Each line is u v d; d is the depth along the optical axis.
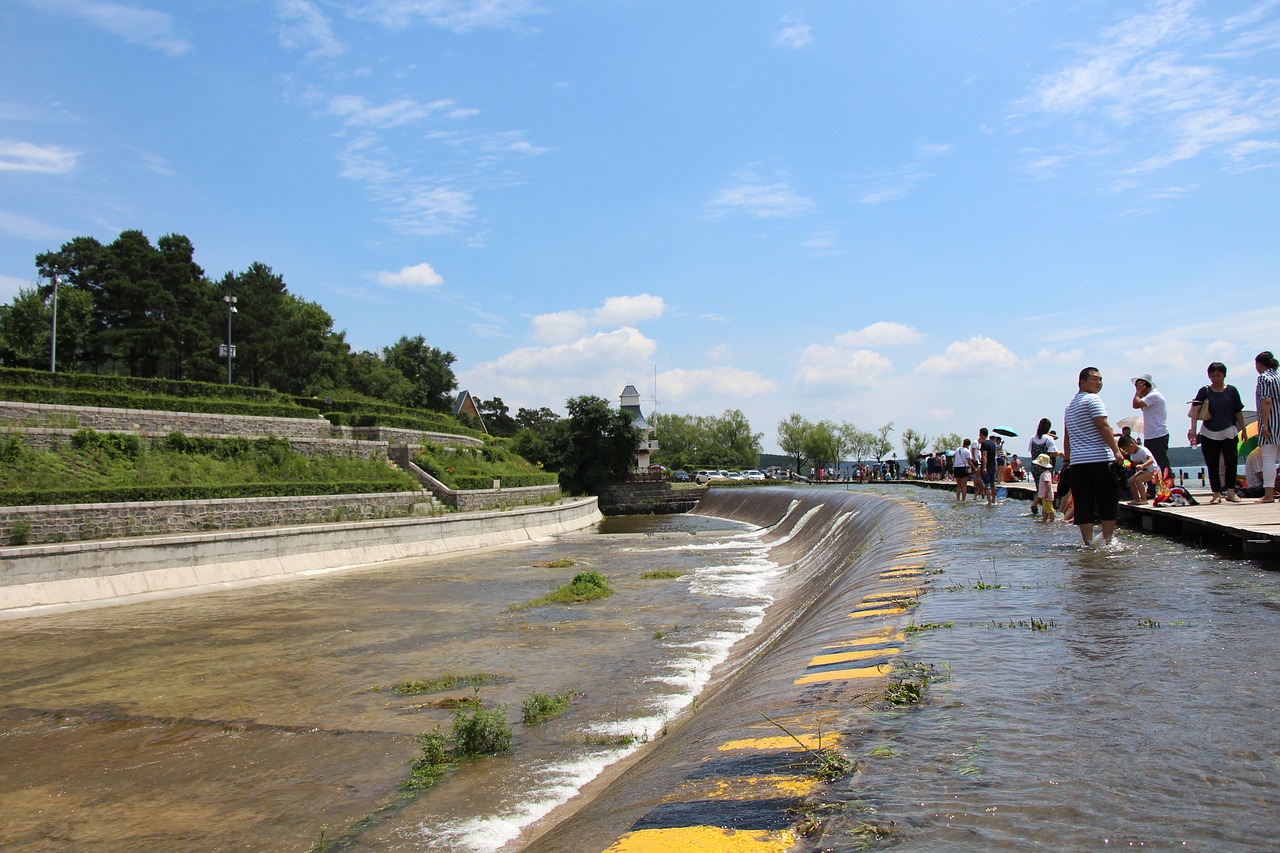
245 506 34.66
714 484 94.56
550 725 11.27
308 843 7.75
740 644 16.77
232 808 8.73
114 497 29.95
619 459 84.62
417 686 13.68
